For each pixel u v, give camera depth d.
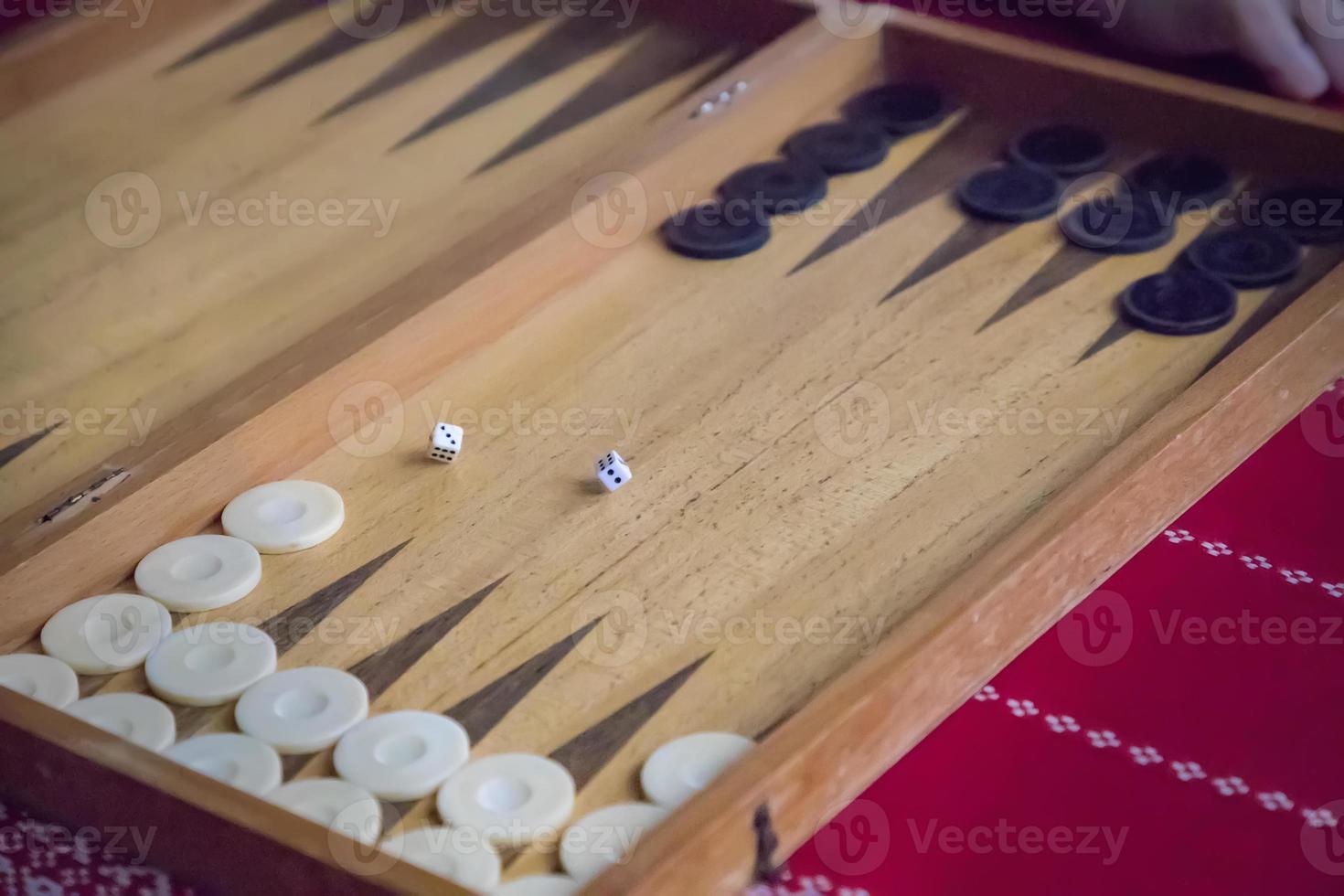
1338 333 1.08
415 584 1.02
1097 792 0.98
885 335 1.10
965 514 1.03
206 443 1.03
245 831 0.92
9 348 1.12
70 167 1.21
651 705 0.98
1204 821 0.97
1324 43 1.22
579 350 1.09
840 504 1.04
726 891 0.94
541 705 0.98
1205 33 1.24
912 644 0.97
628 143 1.15
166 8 1.28
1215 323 1.09
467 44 1.27
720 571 1.02
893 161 1.18
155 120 1.23
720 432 1.06
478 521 1.04
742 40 1.25
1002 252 1.13
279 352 1.10
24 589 1.00
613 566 1.02
